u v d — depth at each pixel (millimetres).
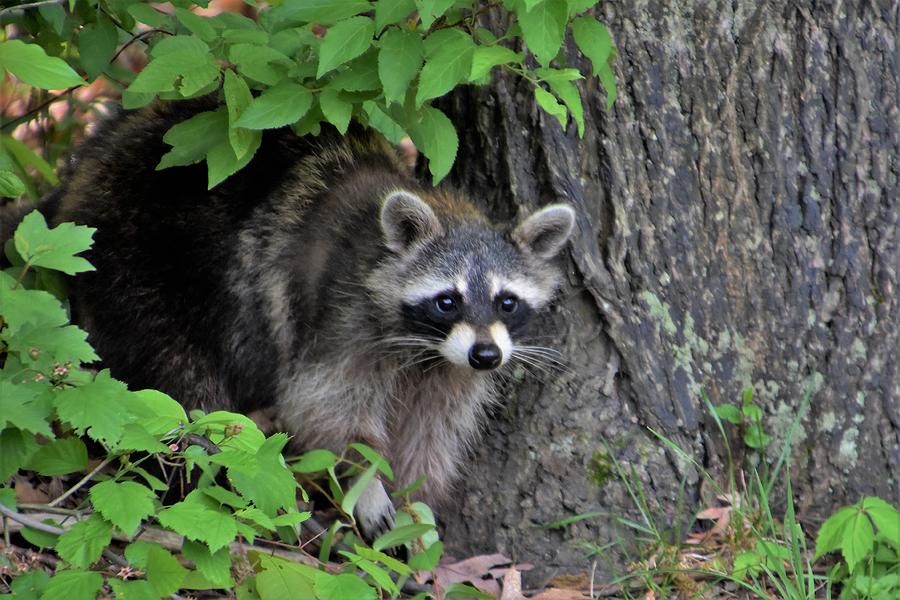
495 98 7777
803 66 7246
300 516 5473
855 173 7348
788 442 7387
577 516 7461
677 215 7457
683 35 7273
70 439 5422
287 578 5625
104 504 5020
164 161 6801
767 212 7434
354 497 6734
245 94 6395
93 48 7543
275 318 7781
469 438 7906
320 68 5957
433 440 8023
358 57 6473
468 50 6016
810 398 7582
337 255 7723
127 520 4984
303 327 7707
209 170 6652
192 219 7727
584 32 6145
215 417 5566
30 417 4891
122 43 9289
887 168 7340
